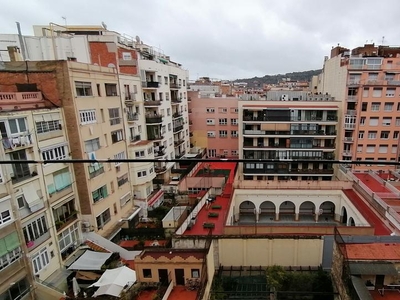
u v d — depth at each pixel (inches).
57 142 823.7
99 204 967.0
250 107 1663.4
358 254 696.4
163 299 634.8
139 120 1304.1
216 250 923.4
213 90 2955.2
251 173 1728.6
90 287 717.3
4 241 640.4
